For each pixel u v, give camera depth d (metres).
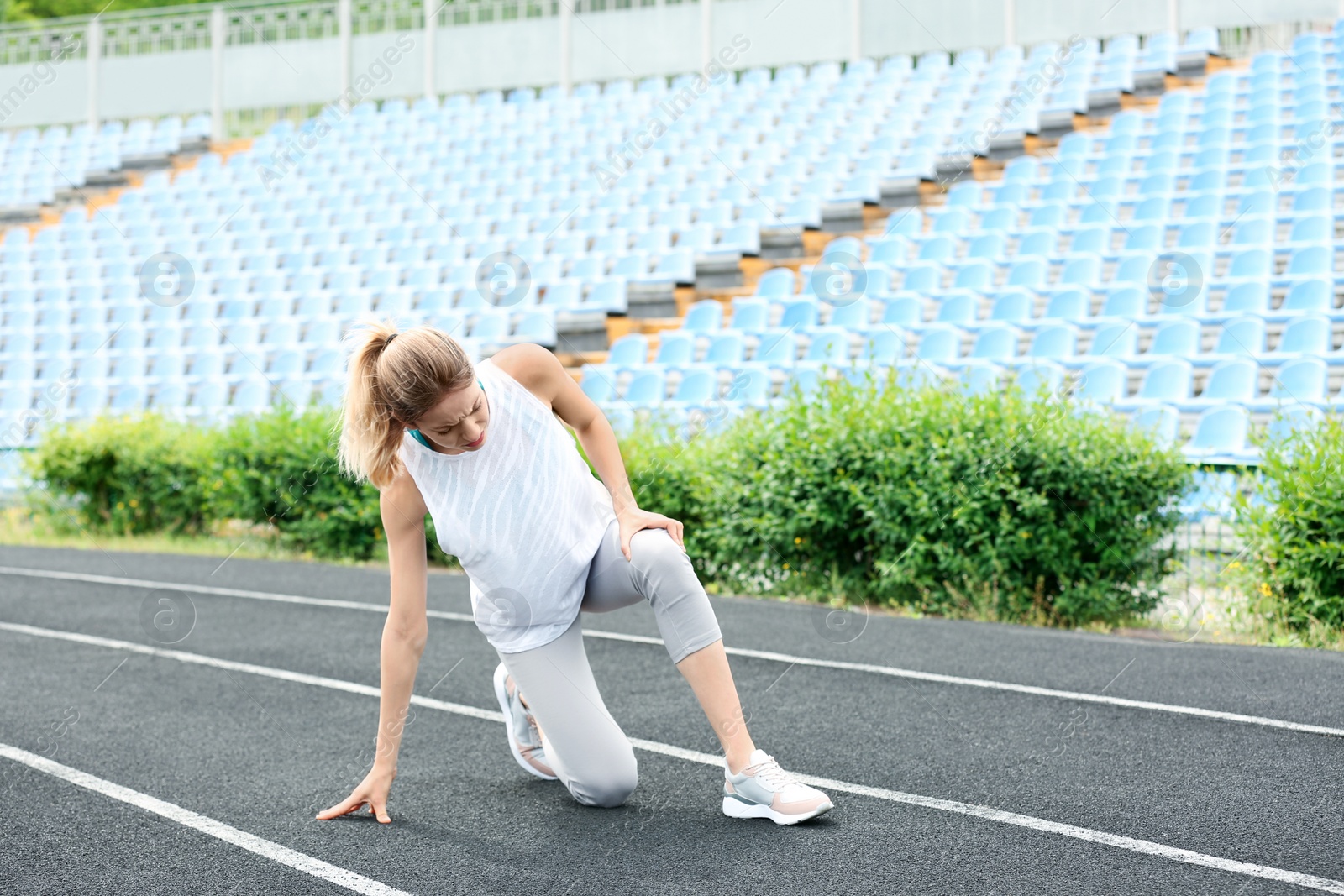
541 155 19.00
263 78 22.30
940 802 3.13
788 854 2.76
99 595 7.46
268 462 9.84
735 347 12.07
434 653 5.44
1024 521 6.38
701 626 2.98
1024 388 9.45
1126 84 16.17
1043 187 14.03
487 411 2.72
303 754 3.80
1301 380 8.87
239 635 6.02
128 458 10.68
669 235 15.25
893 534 6.64
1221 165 13.70
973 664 4.98
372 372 2.68
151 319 17.02
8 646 5.81
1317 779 3.25
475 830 3.00
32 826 3.12
